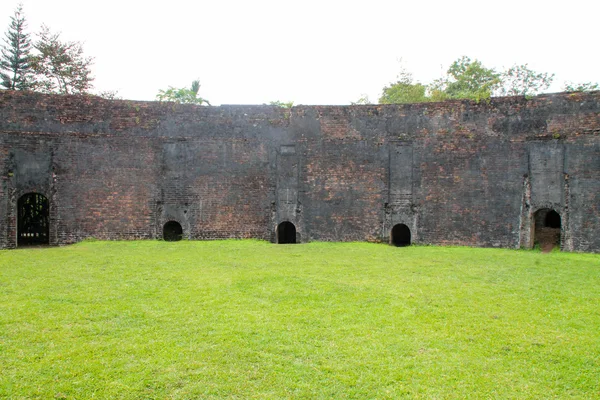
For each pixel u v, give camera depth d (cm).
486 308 937
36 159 1820
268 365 659
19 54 3434
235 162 1992
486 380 629
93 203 1878
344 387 603
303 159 1994
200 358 677
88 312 877
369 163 1969
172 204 1953
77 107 1875
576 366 675
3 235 1756
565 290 1088
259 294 1016
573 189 1711
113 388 589
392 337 771
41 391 581
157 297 985
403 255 1593
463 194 1869
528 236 1778
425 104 1928
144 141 1936
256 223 1995
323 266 1354
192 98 2445
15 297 973
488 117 1848
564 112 1741
